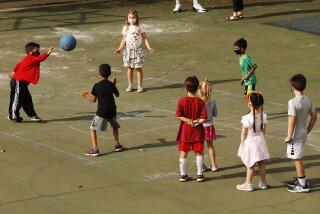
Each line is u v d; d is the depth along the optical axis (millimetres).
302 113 23188
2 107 34344
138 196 23406
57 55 44500
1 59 43562
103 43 47562
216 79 39344
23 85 31391
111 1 62719
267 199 23016
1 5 61719
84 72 40969
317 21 53219
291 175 25188
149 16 55844
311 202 22781
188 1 61500
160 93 36719
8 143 29000
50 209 22328
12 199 23172
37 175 25375
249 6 59312
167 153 27609
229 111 33375
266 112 33250
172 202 22859
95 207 22500
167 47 46562
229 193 23562
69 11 58438
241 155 23719
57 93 36844
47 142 29078
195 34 49938
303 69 41281
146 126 31094
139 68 36531
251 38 48719
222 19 54469
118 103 34875
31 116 31906
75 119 32312
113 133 27672
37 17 56000
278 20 53750
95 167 26156
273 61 43094
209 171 25688
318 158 27031
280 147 28281
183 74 40500
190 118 24234
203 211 22094
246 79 30844
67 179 25000
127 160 26844
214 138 25484
